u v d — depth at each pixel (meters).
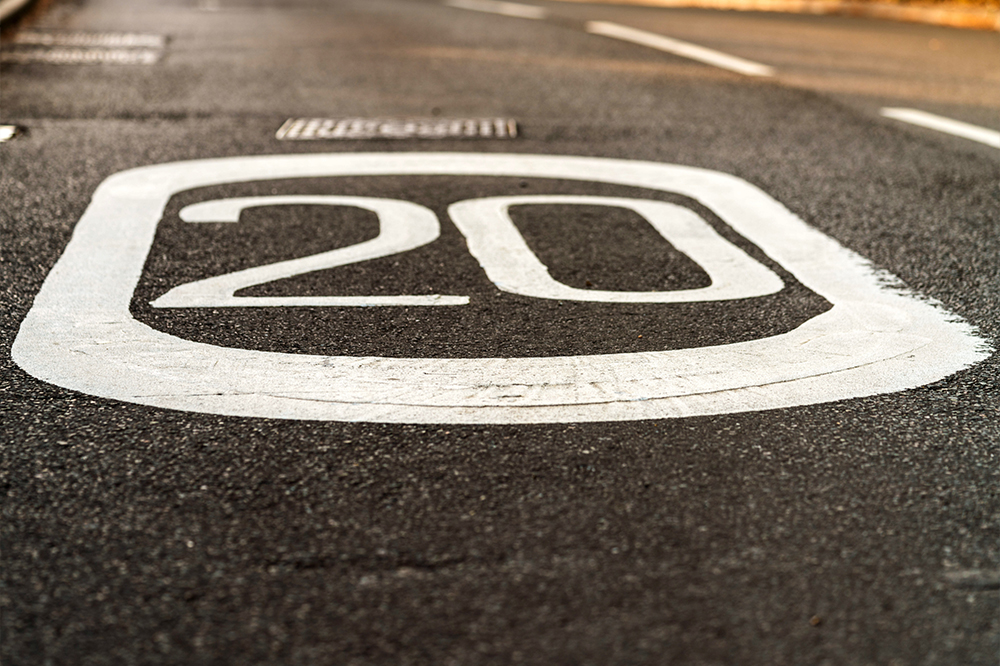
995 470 2.15
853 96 6.95
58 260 3.45
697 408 2.40
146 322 2.91
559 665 1.56
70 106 6.11
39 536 1.88
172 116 5.90
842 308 3.08
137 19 10.68
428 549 1.85
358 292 3.16
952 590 1.75
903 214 4.15
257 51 8.57
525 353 2.71
